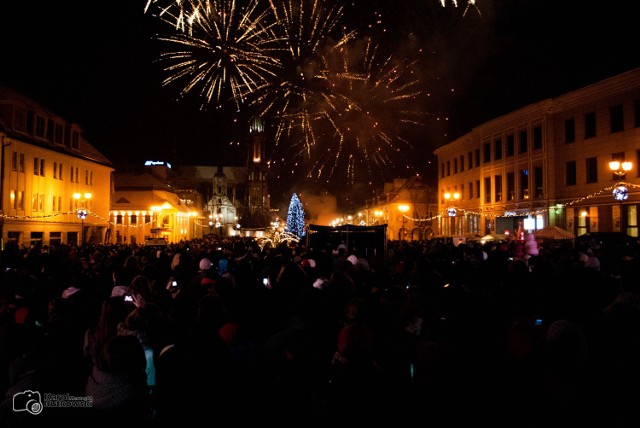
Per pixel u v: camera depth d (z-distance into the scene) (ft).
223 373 16.20
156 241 105.29
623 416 15.17
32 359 15.98
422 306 22.75
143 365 15.29
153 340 19.97
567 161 111.34
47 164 123.75
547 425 14.12
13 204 109.19
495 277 33.53
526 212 124.16
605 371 16.21
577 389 14.93
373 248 76.48
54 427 14.73
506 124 135.03
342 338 15.17
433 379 14.76
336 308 23.93
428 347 15.20
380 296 26.45
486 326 17.79
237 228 372.58
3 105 109.91
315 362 17.43
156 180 216.33
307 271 39.65
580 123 107.76
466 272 31.42
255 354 17.93
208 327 17.39
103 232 158.61
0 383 16.75
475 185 156.56
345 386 14.62
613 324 16.93
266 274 41.19
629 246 54.95
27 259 49.19
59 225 129.08
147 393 15.43
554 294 24.32
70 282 36.19
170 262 50.96
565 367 15.52
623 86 95.30
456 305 18.20
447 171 183.01
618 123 98.02
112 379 14.75
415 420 14.67
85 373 18.92
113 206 204.03
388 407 14.57
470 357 16.12
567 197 110.93
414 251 55.01
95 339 19.74
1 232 103.24
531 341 14.71
